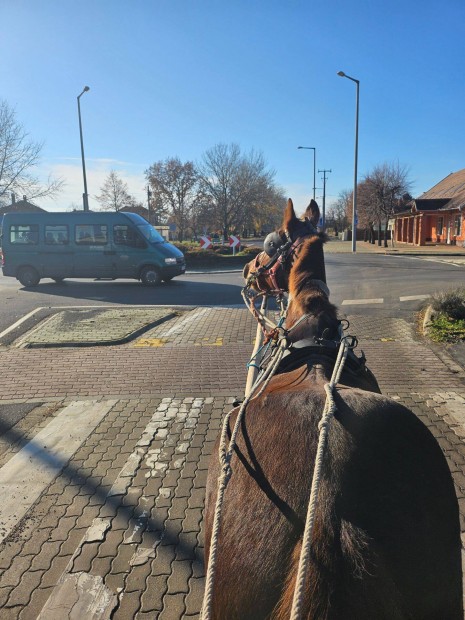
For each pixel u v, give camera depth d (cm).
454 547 157
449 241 4038
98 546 354
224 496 167
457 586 153
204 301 1406
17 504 409
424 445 167
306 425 168
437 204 3944
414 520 146
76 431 554
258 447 171
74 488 432
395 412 172
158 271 1764
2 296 1562
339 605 127
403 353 826
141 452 498
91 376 753
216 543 152
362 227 5653
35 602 304
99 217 1784
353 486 148
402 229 4928
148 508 398
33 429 567
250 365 273
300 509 147
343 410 170
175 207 6081
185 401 639
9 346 948
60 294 1595
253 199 4738
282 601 133
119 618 291
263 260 371
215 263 2548
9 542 361
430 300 1134
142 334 1019
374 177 4697
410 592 138
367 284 1605
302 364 224
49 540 362
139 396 662
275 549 142
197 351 879
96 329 1046
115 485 434
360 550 134
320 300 248
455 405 593
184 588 312
